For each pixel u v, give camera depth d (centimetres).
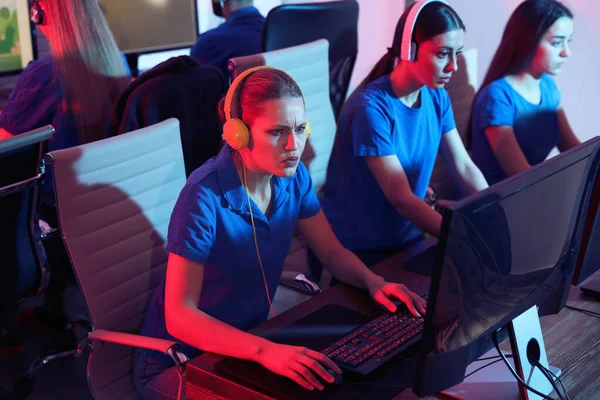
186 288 147
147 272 175
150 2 329
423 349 115
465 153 228
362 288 167
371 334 144
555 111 278
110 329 168
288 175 144
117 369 172
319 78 249
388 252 218
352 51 332
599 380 139
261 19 337
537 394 130
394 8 453
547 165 126
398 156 208
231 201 151
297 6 303
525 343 134
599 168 147
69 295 306
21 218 217
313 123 248
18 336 272
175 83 242
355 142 205
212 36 328
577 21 363
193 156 258
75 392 244
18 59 305
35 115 258
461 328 118
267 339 144
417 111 209
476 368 142
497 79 265
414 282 171
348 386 128
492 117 262
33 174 210
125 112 239
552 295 145
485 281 119
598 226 153
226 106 146
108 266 166
